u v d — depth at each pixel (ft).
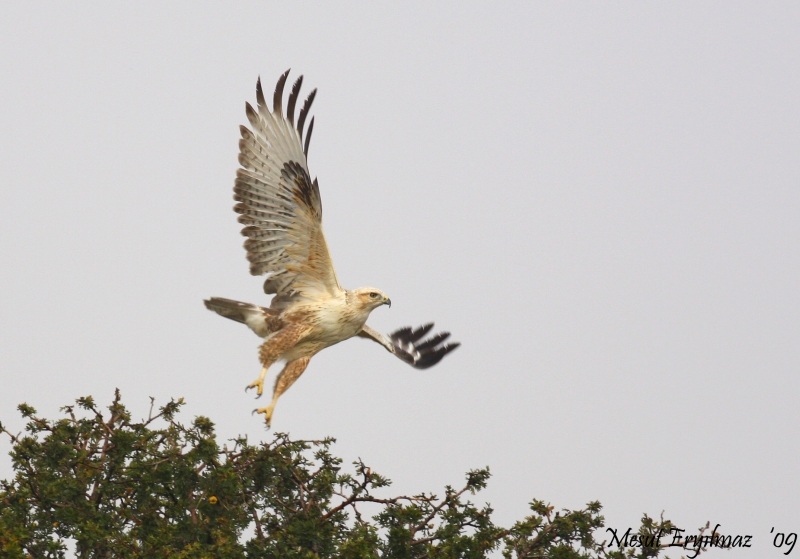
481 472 49.57
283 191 54.65
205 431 49.14
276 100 54.29
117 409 50.98
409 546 46.62
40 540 48.32
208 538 47.01
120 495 49.55
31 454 49.75
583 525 48.06
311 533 46.47
